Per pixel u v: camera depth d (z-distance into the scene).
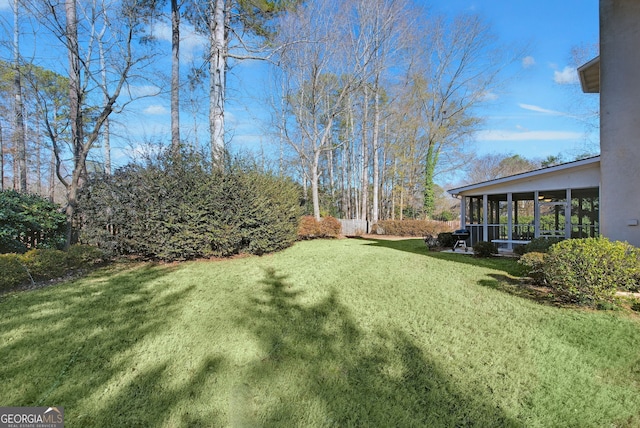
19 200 6.86
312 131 20.00
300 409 2.14
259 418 2.05
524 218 18.12
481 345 3.02
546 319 3.69
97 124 8.48
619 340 3.10
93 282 5.54
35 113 10.62
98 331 3.36
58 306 4.17
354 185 25.67
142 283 5.48
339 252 10.01
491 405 2.17
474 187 10.91
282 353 2.91
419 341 3.12
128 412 2.10
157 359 2.78
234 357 2.83
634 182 5.45
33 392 2.29
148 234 7.31
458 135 23.58
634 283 4.01
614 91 5.69
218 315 3.89
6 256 5.16
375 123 21.52
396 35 18.59
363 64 18.08
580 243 4.33
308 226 15.79
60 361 2.72
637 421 2.02
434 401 2.22
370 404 2.19
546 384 2.39
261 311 4.05
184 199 7.52
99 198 7.52
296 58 16.83
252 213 8.60
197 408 2.14
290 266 7.29
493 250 8.98
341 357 2.83
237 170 8.63
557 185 9.39
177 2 11.84
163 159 7.75
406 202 26.88
